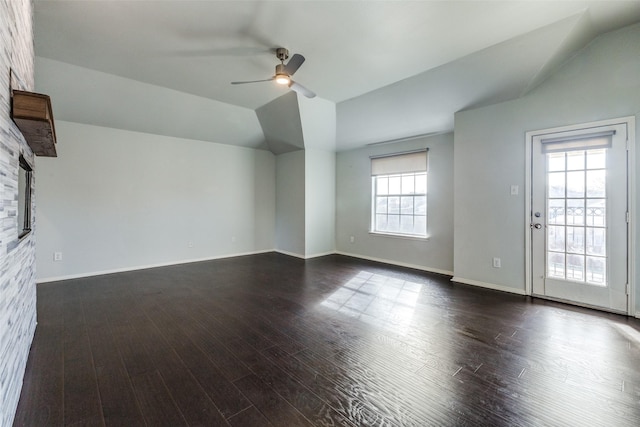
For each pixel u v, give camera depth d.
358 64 3.31
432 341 2.42
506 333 2.55
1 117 1.32
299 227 6.01
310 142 5.57
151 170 5.01
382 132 5.04
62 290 3.77
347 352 2.26
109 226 4.62
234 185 6.05
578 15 2.47
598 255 3.05
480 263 3.90
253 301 3.40
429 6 2.33
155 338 2.48
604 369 2.00
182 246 5.39
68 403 1.67
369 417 1.58
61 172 4.20
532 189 3.45
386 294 3.64
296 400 1.71
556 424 1.52
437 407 1.65
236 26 2.61
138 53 3.13
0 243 1.29
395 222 5.41
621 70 2.85
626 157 2.86
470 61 3.17
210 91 4.23
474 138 3.89
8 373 1.42
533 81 3.22
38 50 3.08
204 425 1.52
